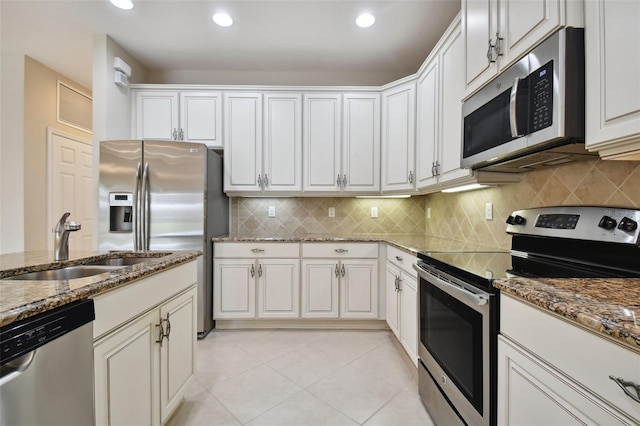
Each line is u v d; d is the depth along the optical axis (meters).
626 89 0.81
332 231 3.22
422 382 1.66
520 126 1.13
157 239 2.47
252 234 3.19
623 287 0.87
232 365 2.08
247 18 2.36
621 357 0.59
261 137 2.90
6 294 0.82
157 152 2.46
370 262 2.69
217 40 2.67
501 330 1.00
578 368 0.69
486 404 1.05
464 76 1.68
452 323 1.32
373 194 2.95
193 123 2.88
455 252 1.75
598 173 1.25
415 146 2.59
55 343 0.79
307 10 2.25
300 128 2.90
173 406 1.42
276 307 2.70
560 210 1.36
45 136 3.33
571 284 0.91
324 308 2.70
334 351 2.30
